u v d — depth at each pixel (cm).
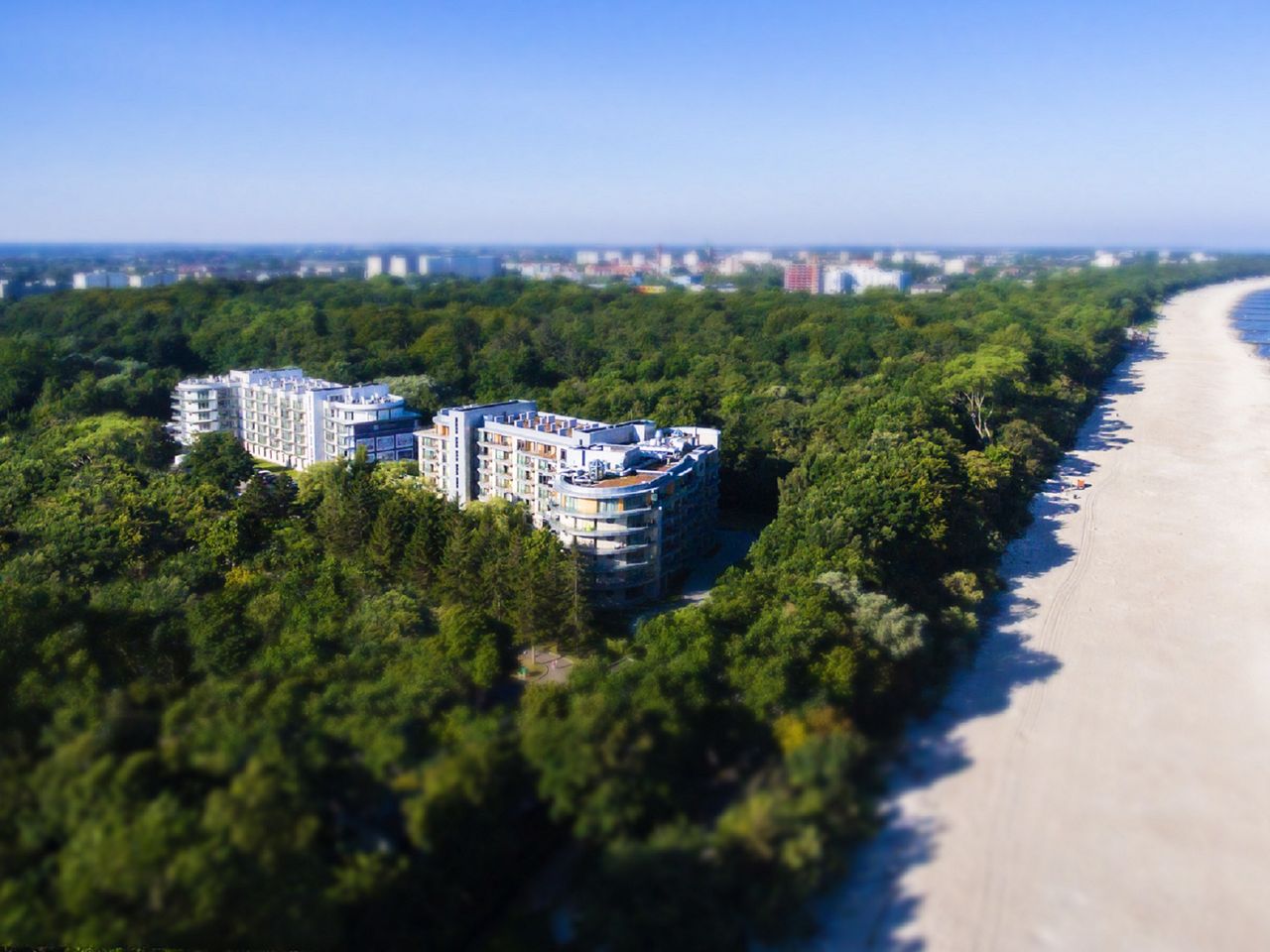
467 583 15650
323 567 15900
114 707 10225
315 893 8288
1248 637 16512
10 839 8281
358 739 9844
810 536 16712
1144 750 12912
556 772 9356
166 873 7988
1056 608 17662
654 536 17862
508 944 8650
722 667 12388
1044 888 10106
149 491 19612
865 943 9006
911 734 12531
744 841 9056
